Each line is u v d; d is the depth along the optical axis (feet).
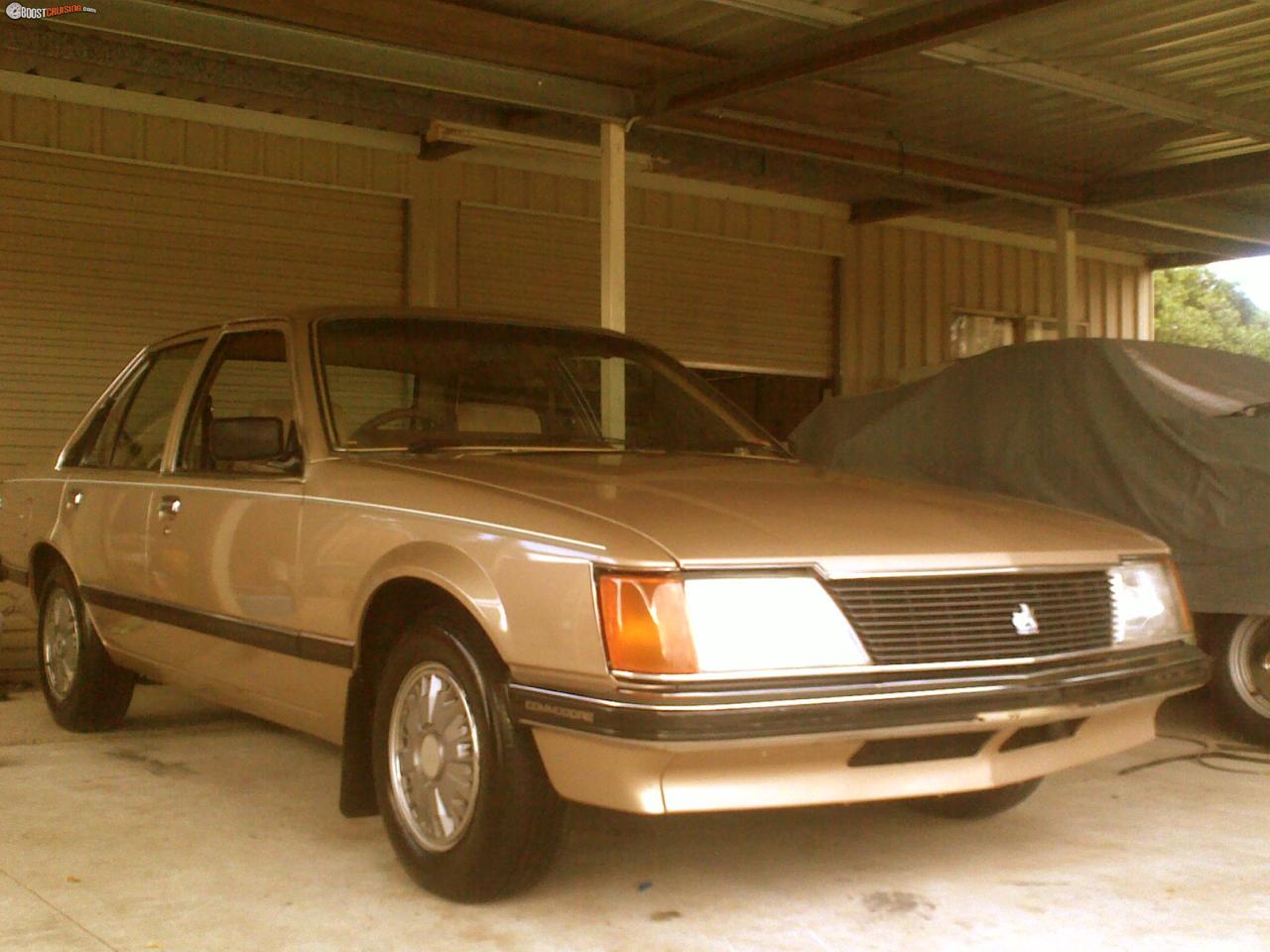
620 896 12.57
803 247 44.83
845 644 10.98
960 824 15.14
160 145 33.63
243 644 14.78
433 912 12.11
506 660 11.32
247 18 23.68
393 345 15.53
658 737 10.28
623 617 10.62
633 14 24.72
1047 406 20.81
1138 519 19.38
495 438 15.01
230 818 15.20
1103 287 52.42
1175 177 35.22
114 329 33.19
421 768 12.34
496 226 38.75
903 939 11.54
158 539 16.44
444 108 32.99
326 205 36.09
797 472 14.65
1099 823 15.21
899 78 28.71
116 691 19.25
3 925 11.77
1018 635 11.71
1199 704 21.67
